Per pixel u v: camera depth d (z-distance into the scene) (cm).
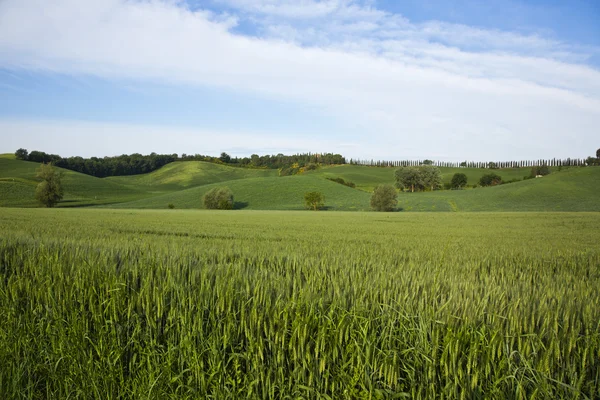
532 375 335
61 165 18625
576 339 364
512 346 359
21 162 16850
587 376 354
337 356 373
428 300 459
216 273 574
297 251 1069
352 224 3359
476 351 346
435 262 963
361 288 491
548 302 476
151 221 3262
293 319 398
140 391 373
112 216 4075
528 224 3453
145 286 486
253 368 366
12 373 406
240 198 10619
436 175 12812
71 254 710
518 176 16250
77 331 433
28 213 4497
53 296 516
